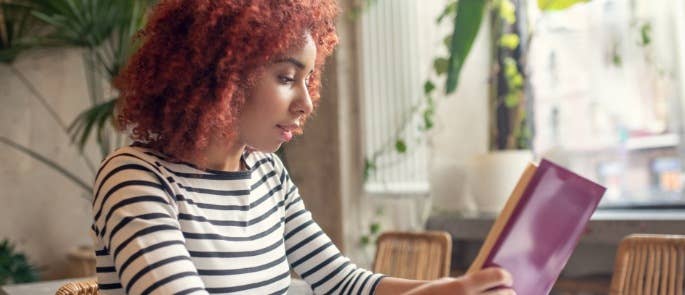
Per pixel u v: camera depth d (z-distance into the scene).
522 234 0.91
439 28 3.62
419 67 3.54
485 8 2.99
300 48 1.07
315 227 1.29
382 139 3.49
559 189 0.91
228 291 1.07
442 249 2.35
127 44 3.52
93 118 3.35
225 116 1.04
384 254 2.51
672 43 3.10
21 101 3.84
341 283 1.25
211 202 1.08
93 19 3.52
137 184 0.98
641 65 3.20
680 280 1.72
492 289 0.90
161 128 1.08
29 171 3.85
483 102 3.65
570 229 0.94
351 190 3.52
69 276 3.93
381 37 3.50
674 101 3.09
